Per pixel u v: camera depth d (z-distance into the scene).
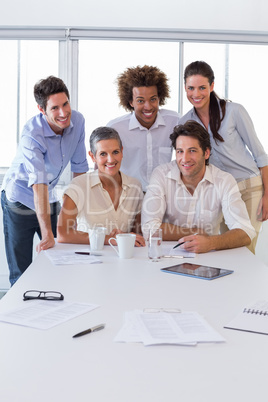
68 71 4.29
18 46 4.37
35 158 2.99
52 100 2.86
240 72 4.43
